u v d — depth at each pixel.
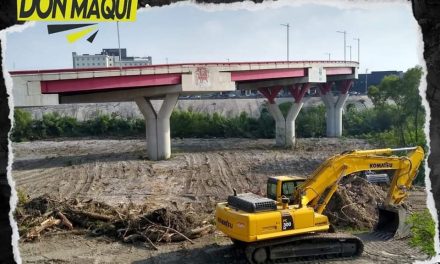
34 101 30.06
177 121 71.69
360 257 15.60
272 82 54.53
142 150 52.72
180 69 39.88
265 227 14.64
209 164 40.91
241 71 45.44
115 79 35.47
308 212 15.32
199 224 19.89
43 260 16.31
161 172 36.97
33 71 30.19
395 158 17.77
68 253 17.12
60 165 41.94
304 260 15.41
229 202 16.14
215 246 17.55
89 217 20.75
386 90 43.41
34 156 49.50
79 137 73.56
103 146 59.22
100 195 29.17
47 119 74.31
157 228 18.84
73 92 36.50
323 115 75.12
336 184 17.00
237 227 14.83
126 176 35.62
